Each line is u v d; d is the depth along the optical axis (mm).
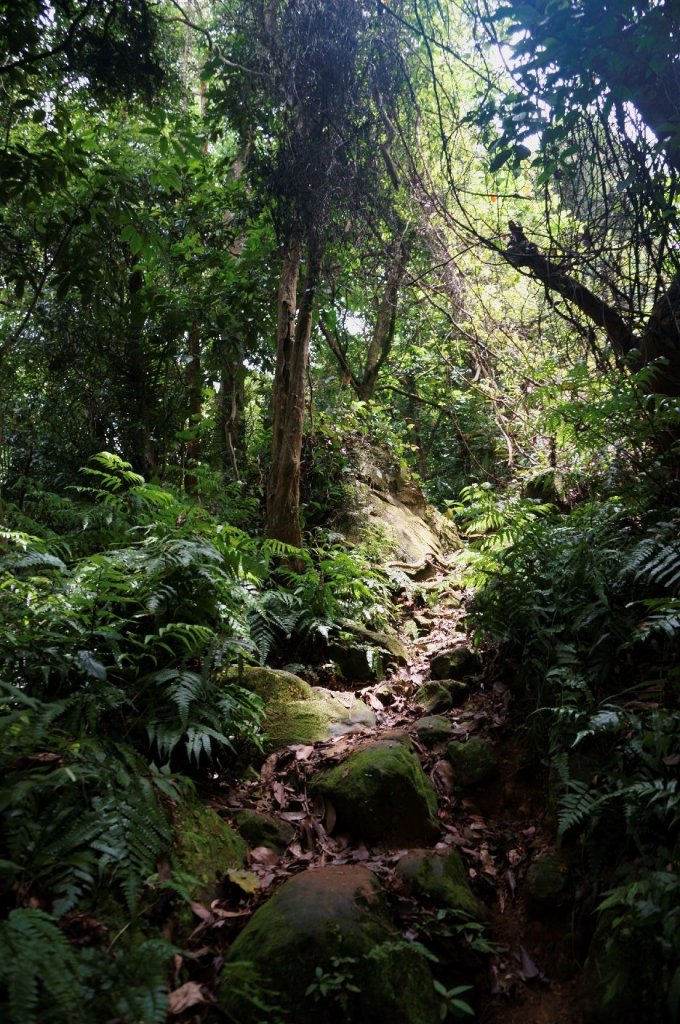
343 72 5191
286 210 5695
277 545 4551
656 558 3133
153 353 8086
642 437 3992
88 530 4664
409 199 5805
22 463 8719
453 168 6422
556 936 2516
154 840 2436
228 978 2158
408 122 5637
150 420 8742
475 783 3324
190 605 3438
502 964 2477
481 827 3127
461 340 8430
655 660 3201
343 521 6770
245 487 7031
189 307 6922
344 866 2654
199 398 7945
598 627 3385
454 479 10195
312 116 5324
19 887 2148
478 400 9992
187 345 8250
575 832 2762
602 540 3697
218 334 6918
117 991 1872
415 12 5258
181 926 2336
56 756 2547
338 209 5516
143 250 5172
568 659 3244
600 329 4992
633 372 4461
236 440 7930
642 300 4648
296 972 2141
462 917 2539
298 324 5664
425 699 4117
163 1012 1806
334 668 4648
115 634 3062
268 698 3863
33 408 9102
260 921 2311
